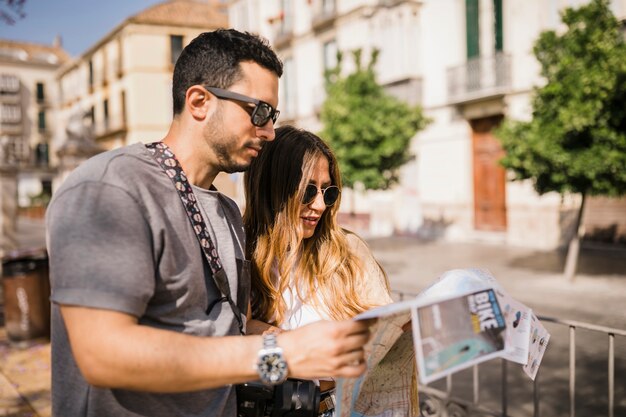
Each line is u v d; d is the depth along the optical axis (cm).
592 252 1165
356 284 178
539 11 1260
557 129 791
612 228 1185
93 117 3684
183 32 3027
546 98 823
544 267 1038
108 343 94
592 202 1212
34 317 540
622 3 1081
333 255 178
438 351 96
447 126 1549
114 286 97
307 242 182
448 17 1510
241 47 118
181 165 121
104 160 109
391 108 1212
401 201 1730
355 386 137
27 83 4738
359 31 1809
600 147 767
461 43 1484
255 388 134
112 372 94
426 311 97
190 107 119
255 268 178
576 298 773
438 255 1265
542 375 466
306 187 174
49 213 106
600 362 487
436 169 1595
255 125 120
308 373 102
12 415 359
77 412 109
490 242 1434
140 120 3002
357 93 1225
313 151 176
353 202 1928
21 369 462
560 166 801
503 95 1360
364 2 1764
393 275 1024
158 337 97
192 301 116
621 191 787
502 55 1348
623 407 395
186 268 114
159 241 109
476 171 1495
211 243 121
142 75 2983
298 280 176
